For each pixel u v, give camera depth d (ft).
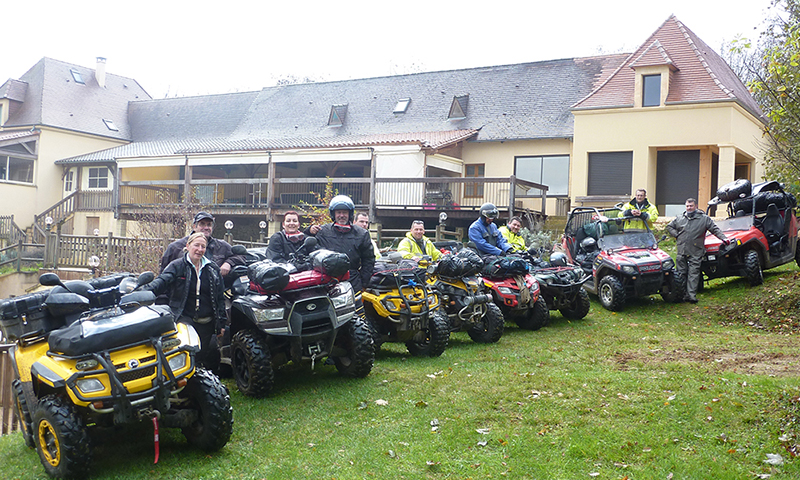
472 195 77.00
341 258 19.49
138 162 84.53
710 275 39.60
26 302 15.21
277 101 106.01
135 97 124.57
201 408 14.96
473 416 17.40
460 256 27.53
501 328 27.86
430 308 24.76
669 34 69.92
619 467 14.28
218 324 18.35
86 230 97.25
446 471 14.17
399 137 74.59
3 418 20.21
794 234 39.99
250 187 90.94
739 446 15.05
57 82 111.45
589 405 18.01
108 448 15.51
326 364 23.31
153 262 41.68
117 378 13.46
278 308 19.06
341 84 102.27
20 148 102.06
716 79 64.08
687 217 37.86
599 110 67.62
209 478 13.83
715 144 62.85
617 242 38.63
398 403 18.65
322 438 16.06
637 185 65.92
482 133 78.43
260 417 17.56
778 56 26.78
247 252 24.26
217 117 109.09
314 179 71.15
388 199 67.46
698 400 17.81
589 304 35.42
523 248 35.37
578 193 68.74
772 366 21.71
